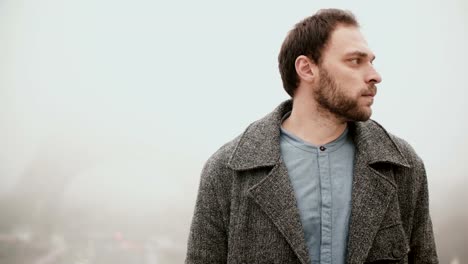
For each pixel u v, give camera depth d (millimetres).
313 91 1648
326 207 1536
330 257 1491
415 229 1698
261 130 1717
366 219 1506
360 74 1567
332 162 1611
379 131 1691
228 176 1699
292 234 1498
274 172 1596
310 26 1670
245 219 1597
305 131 1702
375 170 1575
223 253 1694
